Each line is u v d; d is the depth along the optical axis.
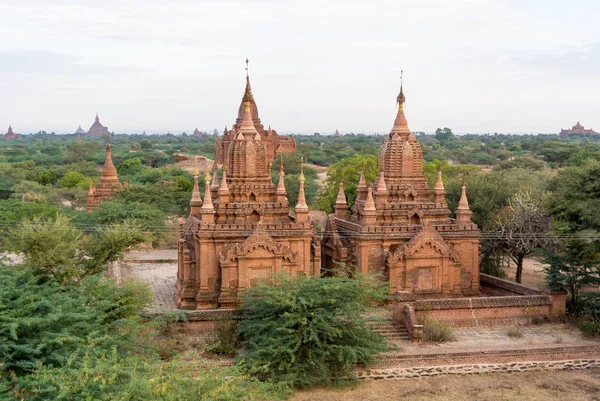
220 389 24.30
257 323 37.72
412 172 53.66
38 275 36.88
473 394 35.25
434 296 49.22
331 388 35.75
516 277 56.38
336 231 53.78
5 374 27.30
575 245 45.66
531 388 36.16
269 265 45.69
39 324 29.03
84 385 23.95
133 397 23.41
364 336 36.91
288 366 34.84
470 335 42.97
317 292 36.81
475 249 51.16
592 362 39.62
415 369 37.69
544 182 79.56
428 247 49.12
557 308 46.09
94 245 43.34
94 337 31.38
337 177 85.25
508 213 57.00
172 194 89.50
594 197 44.16
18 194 94.12
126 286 37.28
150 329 39.16
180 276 50.28
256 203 48.09
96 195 88.31
